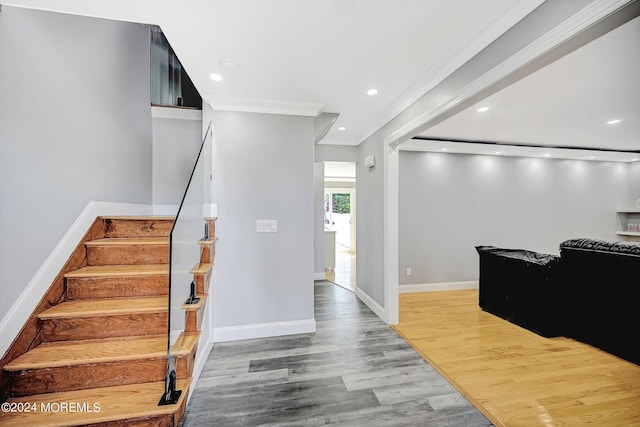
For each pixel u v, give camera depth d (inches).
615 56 77.4
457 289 184.2
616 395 72.2
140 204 128.0
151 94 143.4
